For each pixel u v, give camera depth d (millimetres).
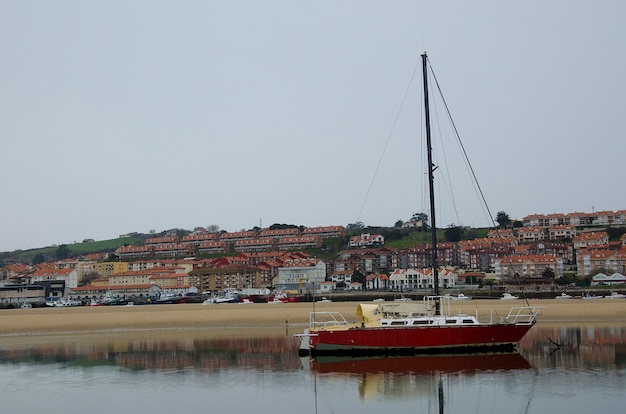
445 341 52281
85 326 81938
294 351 57688
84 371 47438
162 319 86500
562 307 91812
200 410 34344
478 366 46281
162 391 39500
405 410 33656
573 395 35781
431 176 59875
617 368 44375
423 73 62812
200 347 62000
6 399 37781
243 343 65312
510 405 34031
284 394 38031
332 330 52969
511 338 53031
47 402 36875
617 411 32188
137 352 58531
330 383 41094
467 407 33938
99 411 34656
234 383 41688
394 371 44844
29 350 61188
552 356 50656
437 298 56594
